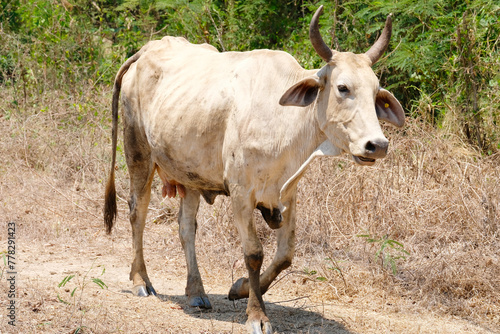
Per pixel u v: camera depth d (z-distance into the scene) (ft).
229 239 28.19
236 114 19.12
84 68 46.91
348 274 23.98
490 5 34.50
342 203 28.53
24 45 48.14
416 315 21.31
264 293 21.01
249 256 19.04
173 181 23.21
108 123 41.65
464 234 26.30
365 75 17.51
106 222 25.20
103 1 54.75
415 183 29.09
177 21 45.55
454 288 22.68
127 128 23.86
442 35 36.37
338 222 27.76
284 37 47.21
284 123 18.58
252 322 18.70
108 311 19.48
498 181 28.35
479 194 27.89
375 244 25.68
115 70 46.80
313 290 23.32
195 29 44.62
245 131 18.81
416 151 31.07
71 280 23.07
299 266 25.26
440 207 27.76
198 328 18.92
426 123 34.09
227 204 28.78
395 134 31.48
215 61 21.17
